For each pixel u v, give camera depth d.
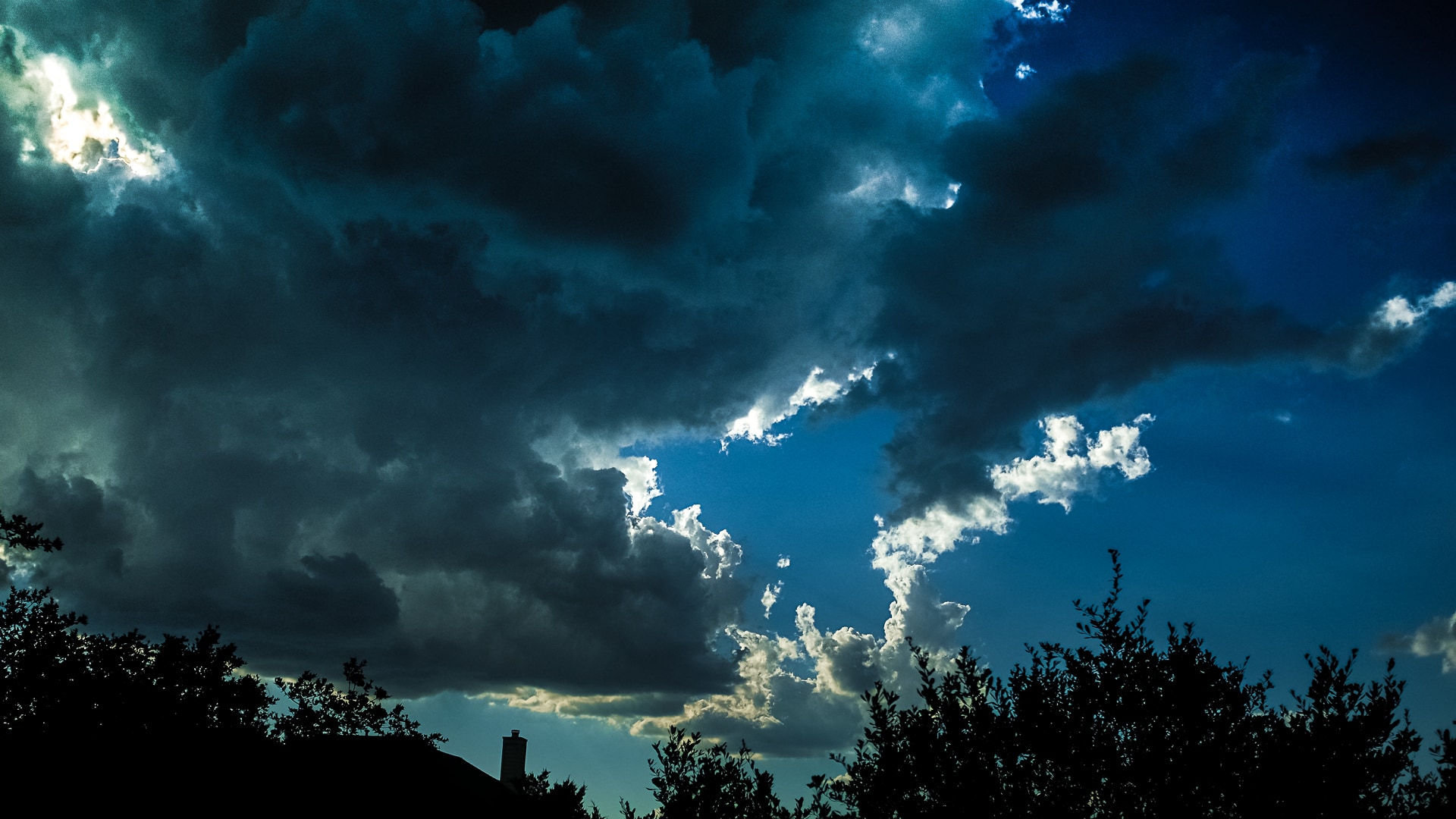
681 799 12.09
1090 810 9.40
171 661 25.62
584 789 25.14
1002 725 9.80
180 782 21.81
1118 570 10.41
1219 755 9.02
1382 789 8.82
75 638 24.25
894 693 10.68
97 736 22.91
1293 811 8.54
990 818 9.39
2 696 22.08
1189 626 9.96
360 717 33.06
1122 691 9.66
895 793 10.01
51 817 19.88
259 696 27.30
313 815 21.95
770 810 11.99
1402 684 9.21
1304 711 9.30
